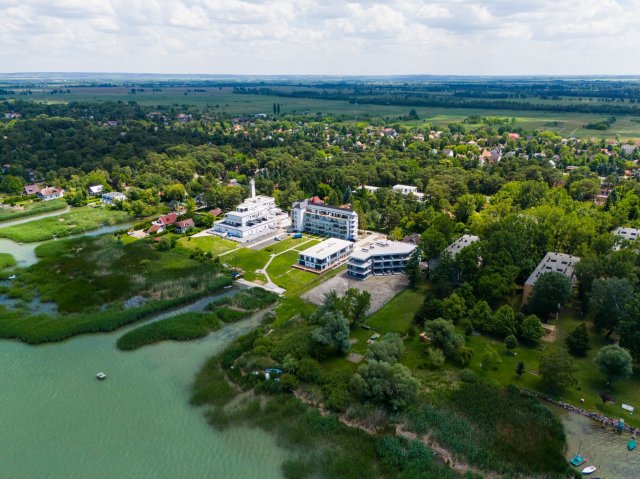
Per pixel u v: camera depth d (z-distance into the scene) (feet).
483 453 276.41
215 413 316.40
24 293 479.00
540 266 478.18
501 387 338.75
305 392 337.11
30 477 266.16
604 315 399.85
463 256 472.85
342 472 267.80
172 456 281.54
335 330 382.63
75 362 371.97
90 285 497.87
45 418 310.65
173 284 502.38
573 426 304.50
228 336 413.39
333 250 578.66
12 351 384.88
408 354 384.06
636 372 356.18
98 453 282.97
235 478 266.77
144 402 327.47
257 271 550.77
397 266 551.18
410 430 298.97
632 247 482.28
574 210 650.02
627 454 281.74
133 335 402.93
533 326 391.04
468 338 406.62
